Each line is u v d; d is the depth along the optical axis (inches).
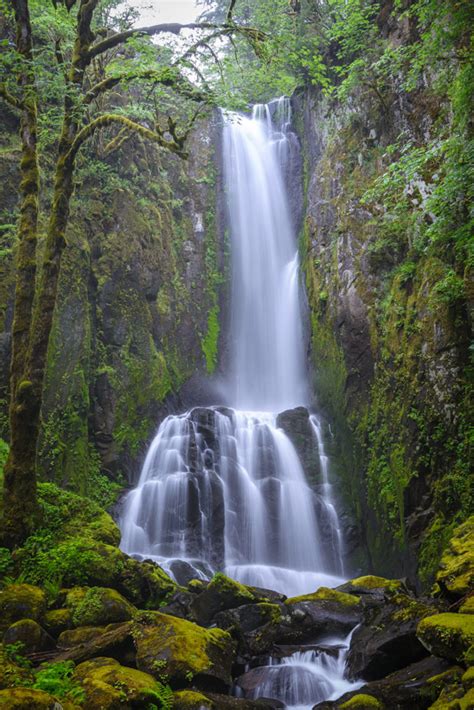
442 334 501.7
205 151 917.2
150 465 658.2
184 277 837.2
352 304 646.5
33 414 390.3
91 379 646.5
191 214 876.0
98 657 276.4
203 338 834.8
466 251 472.7
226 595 365.1
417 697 249.0
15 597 319.6
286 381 818.8
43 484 438.0
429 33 500.7
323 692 296.7
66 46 633.6
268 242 892.6
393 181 489.1
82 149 713.0
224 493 635.5
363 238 654.5
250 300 879.7
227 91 453.7
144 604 370.9
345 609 380.2
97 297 677.9
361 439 613.6
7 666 248.7
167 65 451.5
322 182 757.9
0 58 397.7
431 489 498.0
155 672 263.9
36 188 416.8
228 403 820.0
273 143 943.0
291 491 648.4
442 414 491.5
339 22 668.7
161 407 709.9
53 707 201.3
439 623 251.6
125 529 602.2
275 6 708.0
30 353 393.7
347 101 723.4
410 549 496.1
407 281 576.4
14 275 567.2
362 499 605.0
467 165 422.3
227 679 284.2
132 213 742.5
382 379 592.7
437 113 563.2
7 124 641.0
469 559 310.8
